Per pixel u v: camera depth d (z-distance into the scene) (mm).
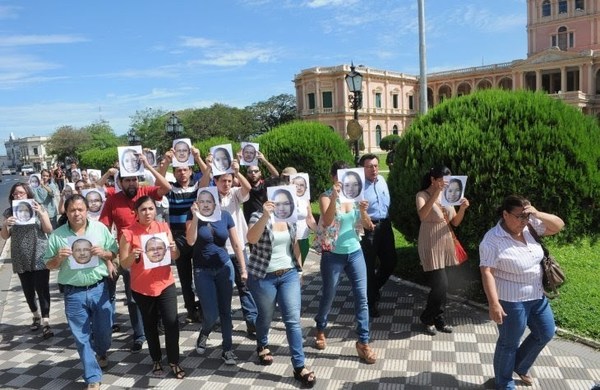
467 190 5395
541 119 5336
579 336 4754
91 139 69188
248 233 4211
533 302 3680
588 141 5383
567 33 58219
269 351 4711
